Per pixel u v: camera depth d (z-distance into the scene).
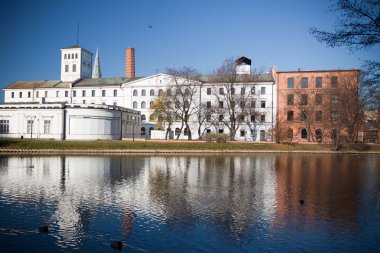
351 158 46.78
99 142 51.81
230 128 69.50
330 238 11.76
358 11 11.23
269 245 11.09
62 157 41.44
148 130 87.19
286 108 76.44
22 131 61.38
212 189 20.62
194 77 75.06
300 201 17.12
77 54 102.12
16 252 10.48
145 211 15.12
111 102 90.50
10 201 16.81
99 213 14.73
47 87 94.69
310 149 57.59
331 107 59.56
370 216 14.57
